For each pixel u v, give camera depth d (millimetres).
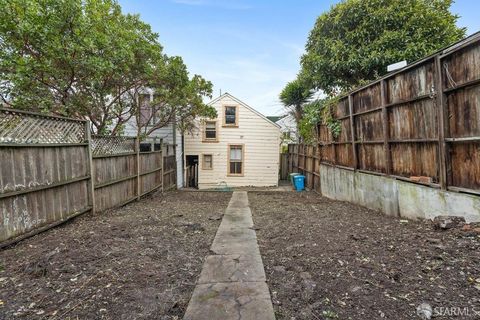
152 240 3217
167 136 11062
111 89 6617
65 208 3920
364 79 8625
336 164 7105
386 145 4512
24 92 4898
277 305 1790
